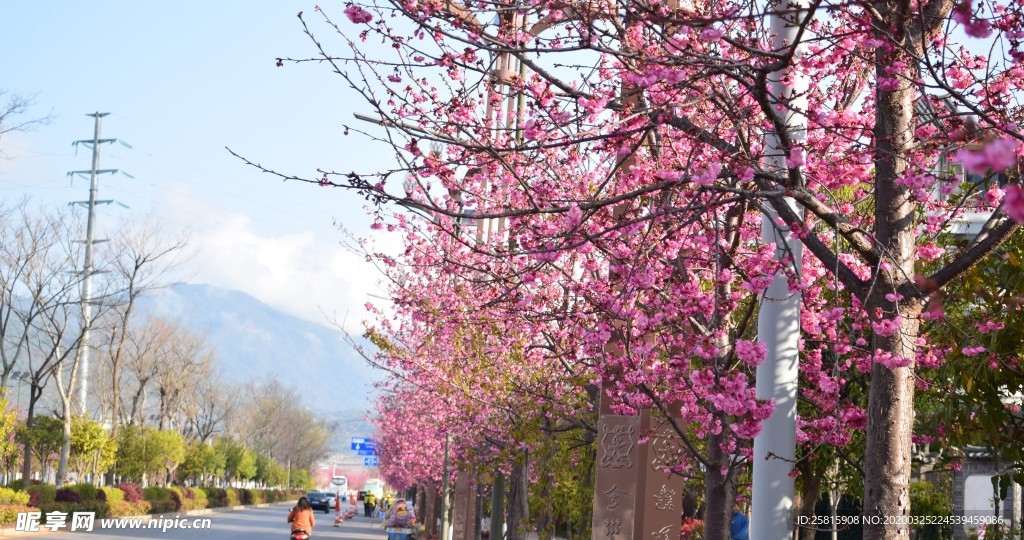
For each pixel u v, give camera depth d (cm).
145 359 5709
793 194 592
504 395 1577
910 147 627
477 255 1287
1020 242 845
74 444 4122
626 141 652
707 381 628
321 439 13688
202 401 7400
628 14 547
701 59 576
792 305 715
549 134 667
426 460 3394
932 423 941
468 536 2703
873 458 605
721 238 807
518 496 1791
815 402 880
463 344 1662
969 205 773
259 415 10106
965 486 1488
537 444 1529
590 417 1435
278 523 5031
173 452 5294
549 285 1201
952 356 823
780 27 704
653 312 792
